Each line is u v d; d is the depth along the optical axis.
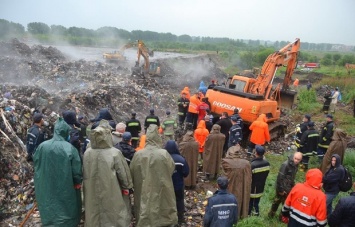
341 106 24.00
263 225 6.24
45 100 12.63
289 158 6.74
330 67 66.88
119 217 5.46
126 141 6.52
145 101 18.77
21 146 8.67
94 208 5.44
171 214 5.95
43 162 5.34
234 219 5.14
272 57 14.19
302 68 61.94
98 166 5.41
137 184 5.97
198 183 9.30
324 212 5.09
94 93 15.77
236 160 6.57
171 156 6.46
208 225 5.12
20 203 7.18
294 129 16.56
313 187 5.20
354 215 4.84
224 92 13.62
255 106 12.41
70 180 5.35
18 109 10.19
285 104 16.92
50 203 5.34
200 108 13.21
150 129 5.92
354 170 10.23
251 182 6.72
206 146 9.45
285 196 6.77
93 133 5.41
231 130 10.46
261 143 11.14
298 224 5.29
